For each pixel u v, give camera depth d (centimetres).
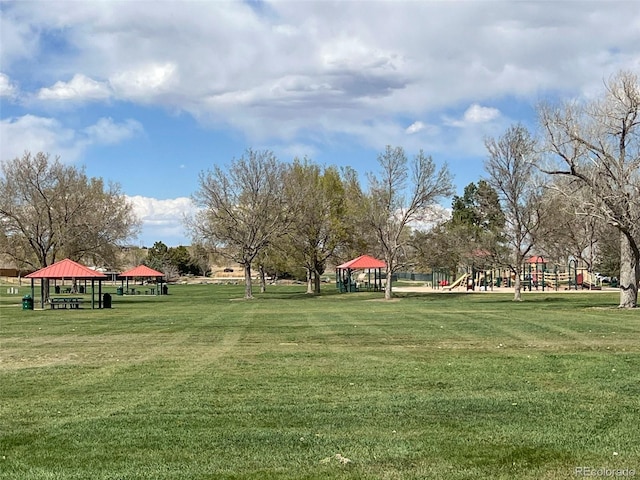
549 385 1441
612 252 7038
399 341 2420
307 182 7269
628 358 1838
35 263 6388
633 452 922
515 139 5319
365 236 7300
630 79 3828
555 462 882
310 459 920
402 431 1060
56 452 984
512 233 5428
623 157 3638
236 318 3722
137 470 886
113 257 6397
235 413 1213
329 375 1641
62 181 5931
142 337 2742
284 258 7612
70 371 1800
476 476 832
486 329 2795
